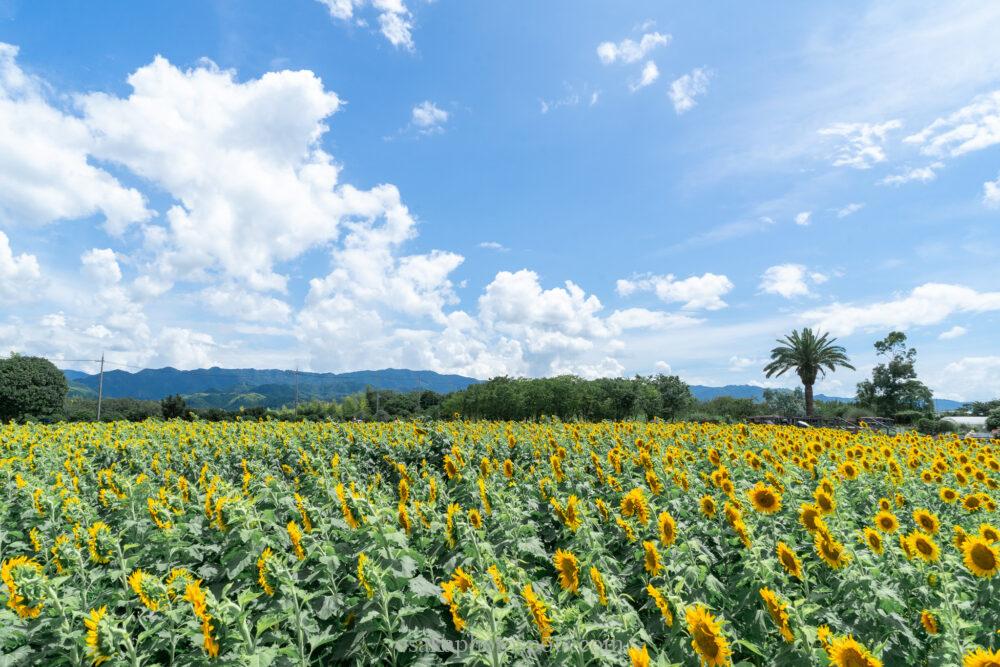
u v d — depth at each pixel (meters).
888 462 10.16
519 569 4.85
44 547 7.14
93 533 6.42
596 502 7.45
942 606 4.07
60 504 8.29
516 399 61.22
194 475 13.57
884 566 5.33
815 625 4.27
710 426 18.19
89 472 12.15
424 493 8.21
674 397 71.00
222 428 20.56
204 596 3.98
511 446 13.83
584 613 3.88
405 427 19.14
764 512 6.35
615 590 4.30
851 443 14.41
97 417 53.44
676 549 5.23
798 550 6.01
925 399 77.94
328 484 8.31
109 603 5.61
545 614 3.92
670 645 4.00
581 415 57.28
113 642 4.12
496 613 3.84
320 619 5.11
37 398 64.81
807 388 68.19
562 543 6.96
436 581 5.55
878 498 8.80
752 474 9.69
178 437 18.03
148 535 7.11
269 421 22.94
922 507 8.59
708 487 8.43
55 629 4.73
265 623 4.05
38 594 4.80
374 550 5.19
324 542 5.50
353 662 4.62
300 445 16.17
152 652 4.46
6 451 16.09
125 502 8.22
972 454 12.88
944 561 5.26
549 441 13.98
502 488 7.89
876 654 3.57
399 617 4.49
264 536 6.03
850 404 71.19
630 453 12.01
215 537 6.60
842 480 9.30
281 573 4.51
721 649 3.41
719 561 5.93
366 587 4.55
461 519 5.71
